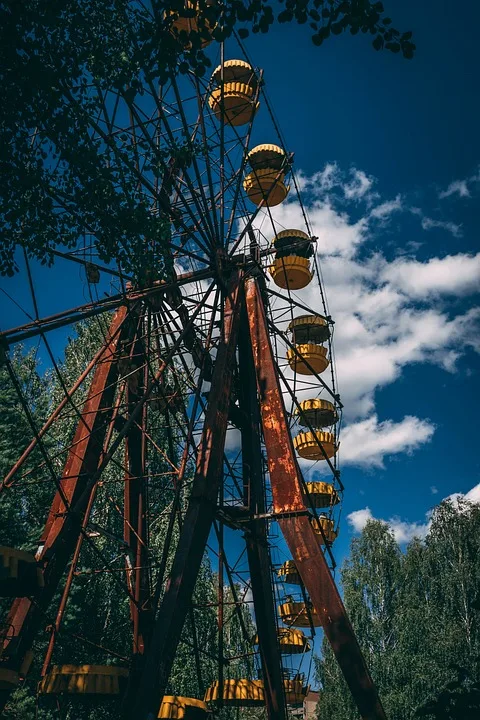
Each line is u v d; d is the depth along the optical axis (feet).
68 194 33.71
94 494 51.08
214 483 42.78
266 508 53.67
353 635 37.76
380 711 35.29
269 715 46.80
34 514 84.28
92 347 107.76
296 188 75.56
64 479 47.44
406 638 132.67
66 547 43.60
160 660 34.01
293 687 60.95
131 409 55.93
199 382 50.37
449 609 139.64
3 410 86.17
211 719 55.21
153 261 36.06
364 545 160.25
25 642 41.34
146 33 28.12
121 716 46.47
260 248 60.59
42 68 29.48
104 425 50.78
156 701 32.89
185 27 55.93
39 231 33.76
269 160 75.10
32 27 30.14
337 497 71.82
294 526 42.80
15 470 44.80
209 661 86.07
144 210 35.01
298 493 44.06
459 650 123.34
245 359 57.31
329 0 24.20
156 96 35.01
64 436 92.02
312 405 74.33
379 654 135.03
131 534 54.39
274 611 50.37
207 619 88.63
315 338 80.18
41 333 35.32
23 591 37.42
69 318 40.91
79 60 31.14
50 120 31.37
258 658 53.31
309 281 75.51
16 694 68.39
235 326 52.90
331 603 39.06
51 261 35.40
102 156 33.76
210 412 45.91
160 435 102.63
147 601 51.55
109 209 34.22
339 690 137.49
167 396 58.54
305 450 73.46
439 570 150.20
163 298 56.49
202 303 54.70
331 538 69.05
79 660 80.64
